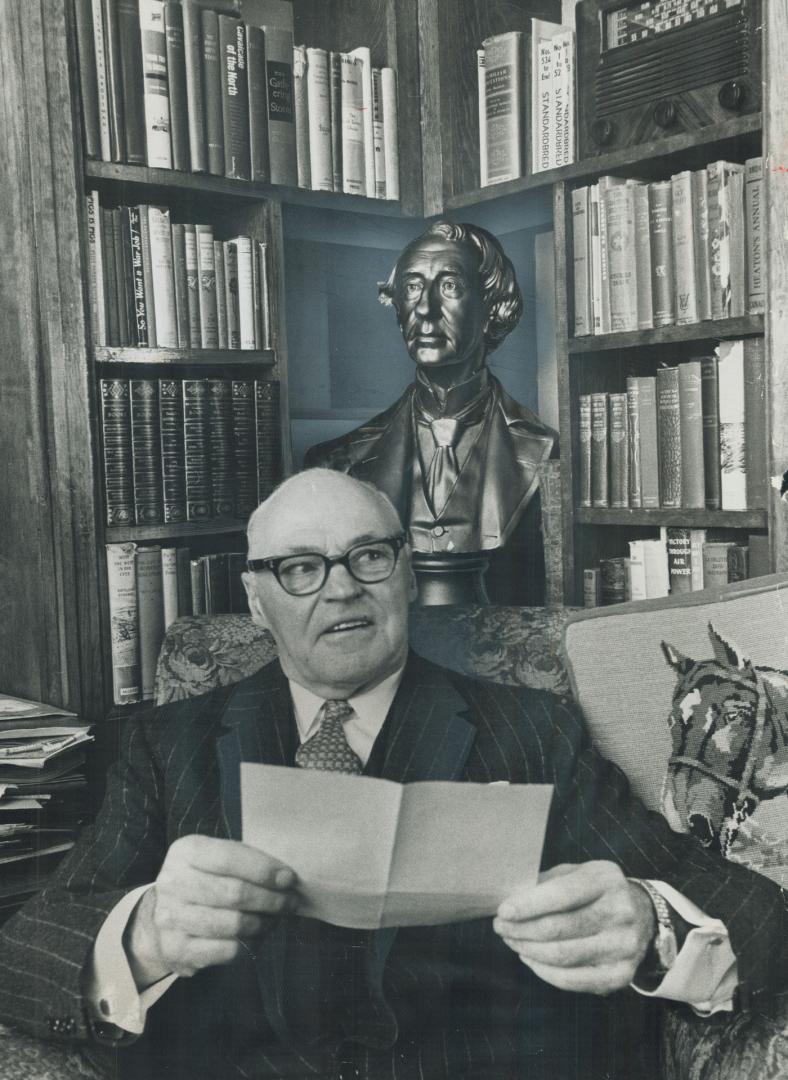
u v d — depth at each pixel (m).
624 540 2.03
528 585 2.00
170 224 1.87
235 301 1.95
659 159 1.81
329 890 0.98
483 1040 1.15
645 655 1.28
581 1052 1.15
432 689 1.29
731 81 1.69
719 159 1.78
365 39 2.14
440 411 1.98
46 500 1.79
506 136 2.03
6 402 1.84
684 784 1.22
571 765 1.22
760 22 1.65
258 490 1.96
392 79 2.10
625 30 1.85
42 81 1.70
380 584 1.26
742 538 1.80
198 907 0.99
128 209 1.82
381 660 1.26
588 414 1.94
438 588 1.97
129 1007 1.03
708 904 1.07
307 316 2.13
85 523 1.78
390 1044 1.13
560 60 1.95
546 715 1.27
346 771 1.24
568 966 1.00
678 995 1.02
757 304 1.66
